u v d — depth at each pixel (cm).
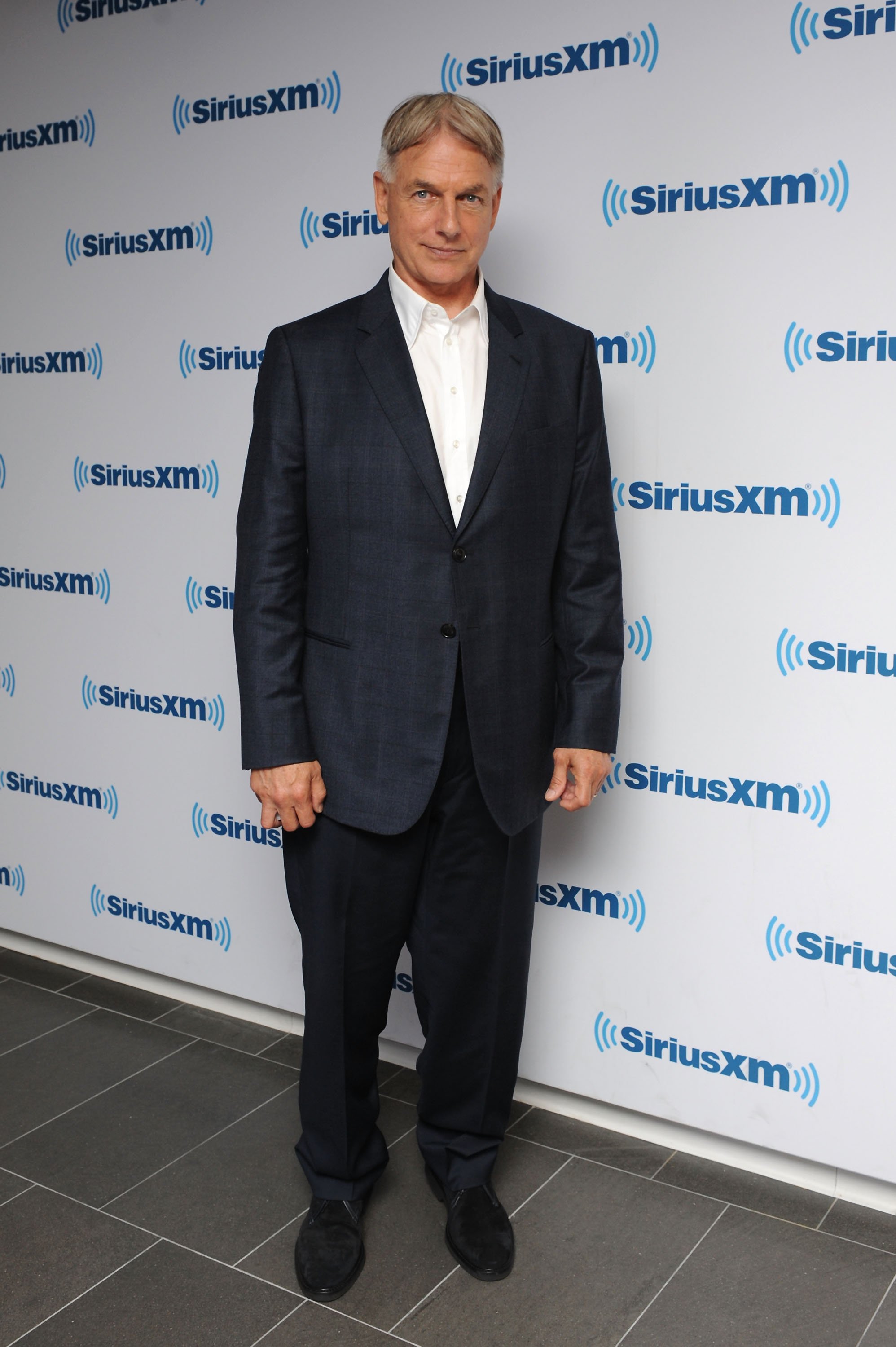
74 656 265
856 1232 191
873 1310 172
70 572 261
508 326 169
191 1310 172
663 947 208
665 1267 182
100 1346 165
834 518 181
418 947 185
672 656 197
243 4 215
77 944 281
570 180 191
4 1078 237
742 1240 189
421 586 163
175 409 239
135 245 237
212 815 253
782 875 195
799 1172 205
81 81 237
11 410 261
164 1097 230
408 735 166
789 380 180
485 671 166
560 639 180
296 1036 254
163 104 228
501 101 194
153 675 254
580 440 174
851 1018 194
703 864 201
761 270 179
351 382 164
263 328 226
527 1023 224
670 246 185
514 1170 208
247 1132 218
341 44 207
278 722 168
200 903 259
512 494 165
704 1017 206
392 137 155
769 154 176
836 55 169
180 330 235
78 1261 183
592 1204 198
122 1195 199
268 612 168
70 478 256
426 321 165
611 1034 216
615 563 179
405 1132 218
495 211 163
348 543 166
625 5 182
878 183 169
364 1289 177
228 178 223
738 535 188
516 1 190
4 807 285
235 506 235
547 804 180
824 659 186
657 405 191
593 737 175
